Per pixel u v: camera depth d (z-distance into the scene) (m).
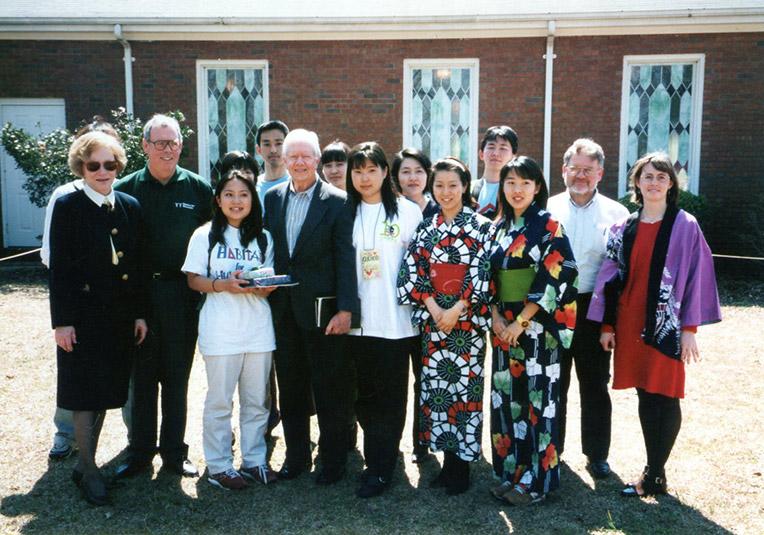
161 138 3.44
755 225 9.50
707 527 3.03
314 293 3.39
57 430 3.81
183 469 3.61
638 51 9.70
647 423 3.31
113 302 3.28
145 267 3.48
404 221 3.45
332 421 3.48
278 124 4.38
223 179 3.40
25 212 10.89
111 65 10.30
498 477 3.42
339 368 3.46
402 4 10.25
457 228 3.29
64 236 3.19
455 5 10.12
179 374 3.60
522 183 3.17
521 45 9.83
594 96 9.82
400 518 3.15
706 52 9.59
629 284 3.35
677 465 3.67
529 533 2.99
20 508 3.23
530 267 3.21
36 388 4.93
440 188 3.28
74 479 3.45
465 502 3.30
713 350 5.93
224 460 3.45
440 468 3.74
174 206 3.55
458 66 10.00
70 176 9.11
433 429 3.39
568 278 3.15
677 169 9.92
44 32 10.16
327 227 3.39
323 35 9.96
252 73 10.27
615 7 9.73
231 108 10.35
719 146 9.76
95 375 3.23
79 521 3.12
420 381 3.58
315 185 3.51
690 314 3.22
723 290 8.69
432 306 3.29
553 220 3.18
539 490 3.23
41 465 3.70
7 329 6.59
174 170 3.60
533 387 3.20
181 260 3.55
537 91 9.90
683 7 9.58
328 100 10.16
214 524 3.10
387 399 3.41
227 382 3.39
